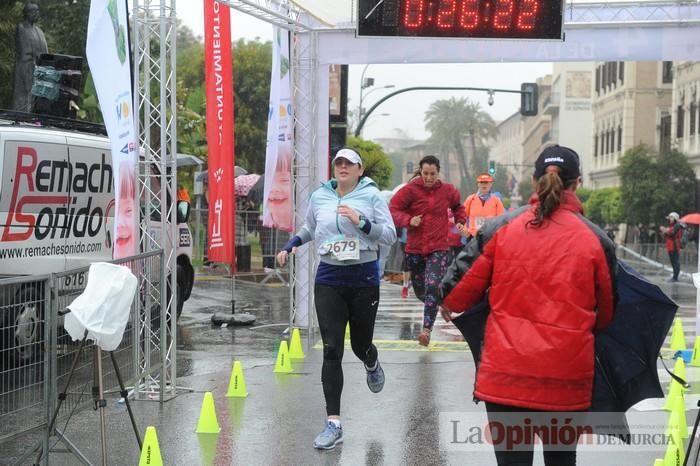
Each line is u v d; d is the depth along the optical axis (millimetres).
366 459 6570
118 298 5703
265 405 8211
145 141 8586
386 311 15680
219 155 9836
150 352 8109
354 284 6910
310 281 11359
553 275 4359
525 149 118062
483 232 4633
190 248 13789
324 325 6852
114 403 8258
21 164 9570
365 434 7234
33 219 9719
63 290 6113
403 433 7270
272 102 11273
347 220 6871
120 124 7926
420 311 15703
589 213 54500
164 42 8203
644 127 68125
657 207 43906
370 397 8508
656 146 65000
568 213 4473
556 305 4359
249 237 20297
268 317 14625
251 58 38438
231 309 15469
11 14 21938
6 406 5574
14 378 5645
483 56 11398
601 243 4410
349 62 11742
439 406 8172
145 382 8594
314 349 11344
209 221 9930
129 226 8086
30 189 9680
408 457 6617
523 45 11273
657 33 10977
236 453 6707
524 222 4480
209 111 9852
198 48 44000
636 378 4855
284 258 7156
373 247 6941
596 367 4824
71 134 10367
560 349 4328
